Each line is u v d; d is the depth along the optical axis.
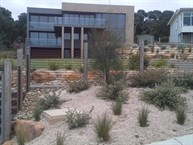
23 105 11.92
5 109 8.55
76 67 17.50
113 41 12.06
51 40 39.88
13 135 8.70
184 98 9.17
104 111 8.21
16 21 62.38
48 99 9.82
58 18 38.28
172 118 7.86
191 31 44.03
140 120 7.23
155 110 8.34
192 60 22.09
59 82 14.98
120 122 7.42
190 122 7.69
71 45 38.09
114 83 10.21
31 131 7.86
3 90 8.59
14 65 15.38
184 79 11.12
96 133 6.67
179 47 29.73
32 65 17.89
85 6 43.44
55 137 7.05
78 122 7.35
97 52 12.04
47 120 8.30
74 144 6.49
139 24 63.91
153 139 6.59
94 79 12.99
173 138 6.65
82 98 10.11
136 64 14.88
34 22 42.06
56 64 17.58
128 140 6.49
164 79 11.00
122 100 8.90
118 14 43.06
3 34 54.84
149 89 9.91
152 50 27.62
